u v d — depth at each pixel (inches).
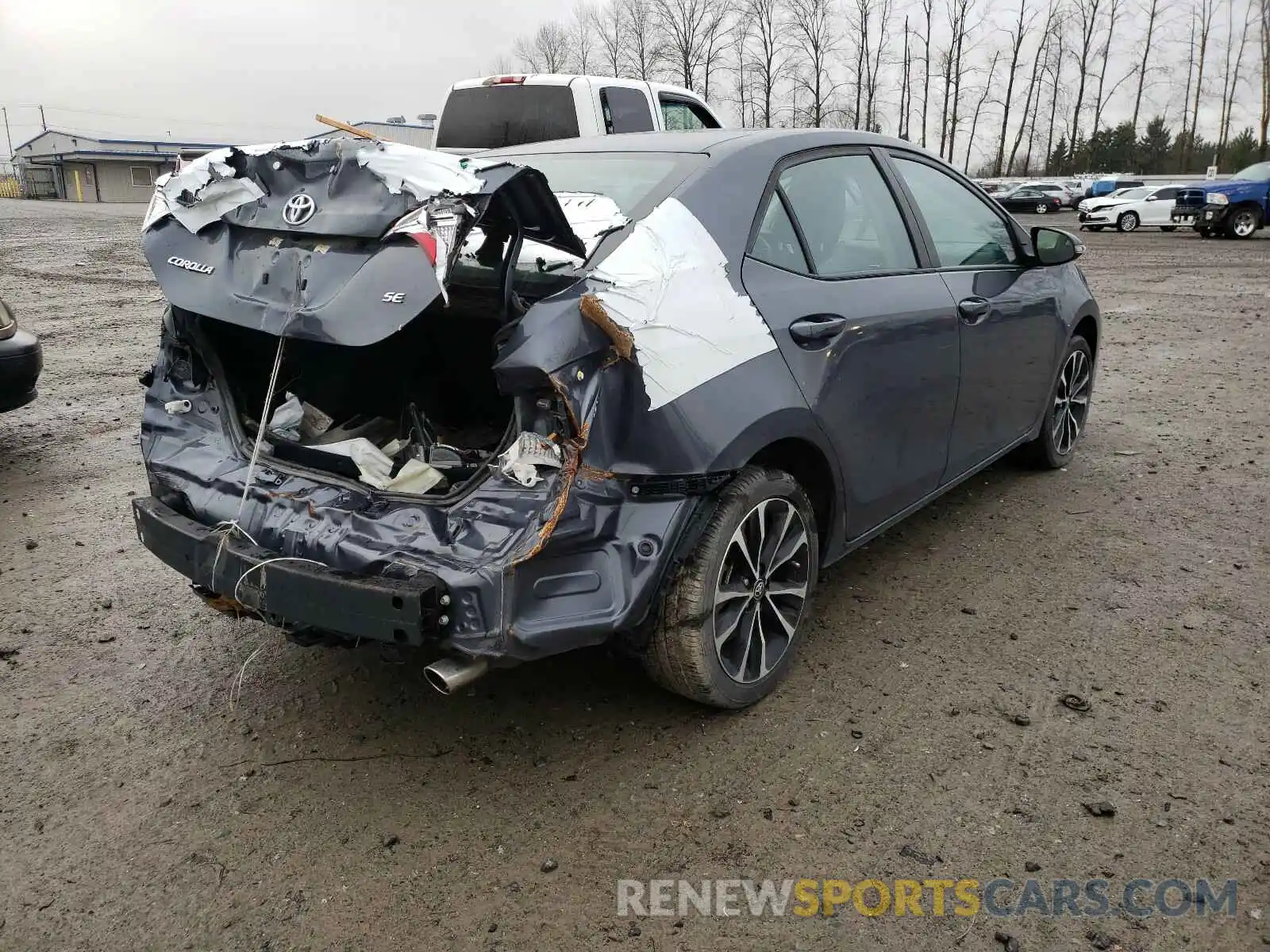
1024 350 175.8
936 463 153.0
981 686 127.0
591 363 95.8
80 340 386.9
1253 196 975.0
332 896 93.0
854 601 152.1
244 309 102.0
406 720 121.6
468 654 93.3
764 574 119.1
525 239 104.0
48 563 169.2
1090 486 203.9
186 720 122.3
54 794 108.3
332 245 99.4
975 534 178.7
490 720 121.1
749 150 125.3
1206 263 707.4
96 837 101.4
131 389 302.5
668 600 109.3
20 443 241.9
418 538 97.3
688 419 102.1
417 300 90.8
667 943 86.7
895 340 133.8
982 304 156.4
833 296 125.6
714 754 113.0
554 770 111.0
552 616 96.0
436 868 96.3
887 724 118.7
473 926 89.1
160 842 100.7
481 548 94.7
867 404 129.6
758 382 110.5
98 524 187.8
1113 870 94.2
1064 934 86.9
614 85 320.5
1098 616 146.0
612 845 99.0
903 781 108.0
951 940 86.7
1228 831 99.2
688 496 104.7
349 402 132.7
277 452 113.1
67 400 286.7
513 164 94.8
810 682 128.3
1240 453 226.7
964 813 102.6
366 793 107.8
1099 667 131.3
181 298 107.9
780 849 98.1
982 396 162.7
